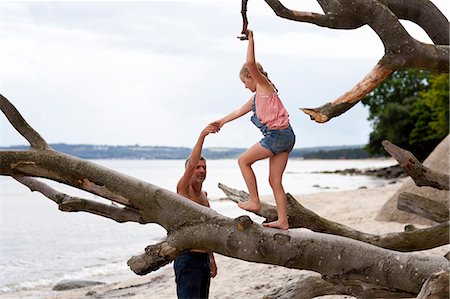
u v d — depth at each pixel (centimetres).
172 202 620
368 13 572
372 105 8712
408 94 8612
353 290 635
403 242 664
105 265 1656
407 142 8194
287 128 596
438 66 578
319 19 586
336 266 598
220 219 611
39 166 626
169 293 1153
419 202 693
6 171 628
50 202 4184
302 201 2873
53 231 2436
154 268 622
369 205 2436
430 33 692
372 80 575
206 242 609
